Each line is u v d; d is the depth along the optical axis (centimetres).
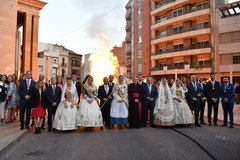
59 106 735
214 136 643
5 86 857
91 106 740
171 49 3372
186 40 3181
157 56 3441
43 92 717
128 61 4725
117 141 586
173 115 796
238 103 1847
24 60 2188
